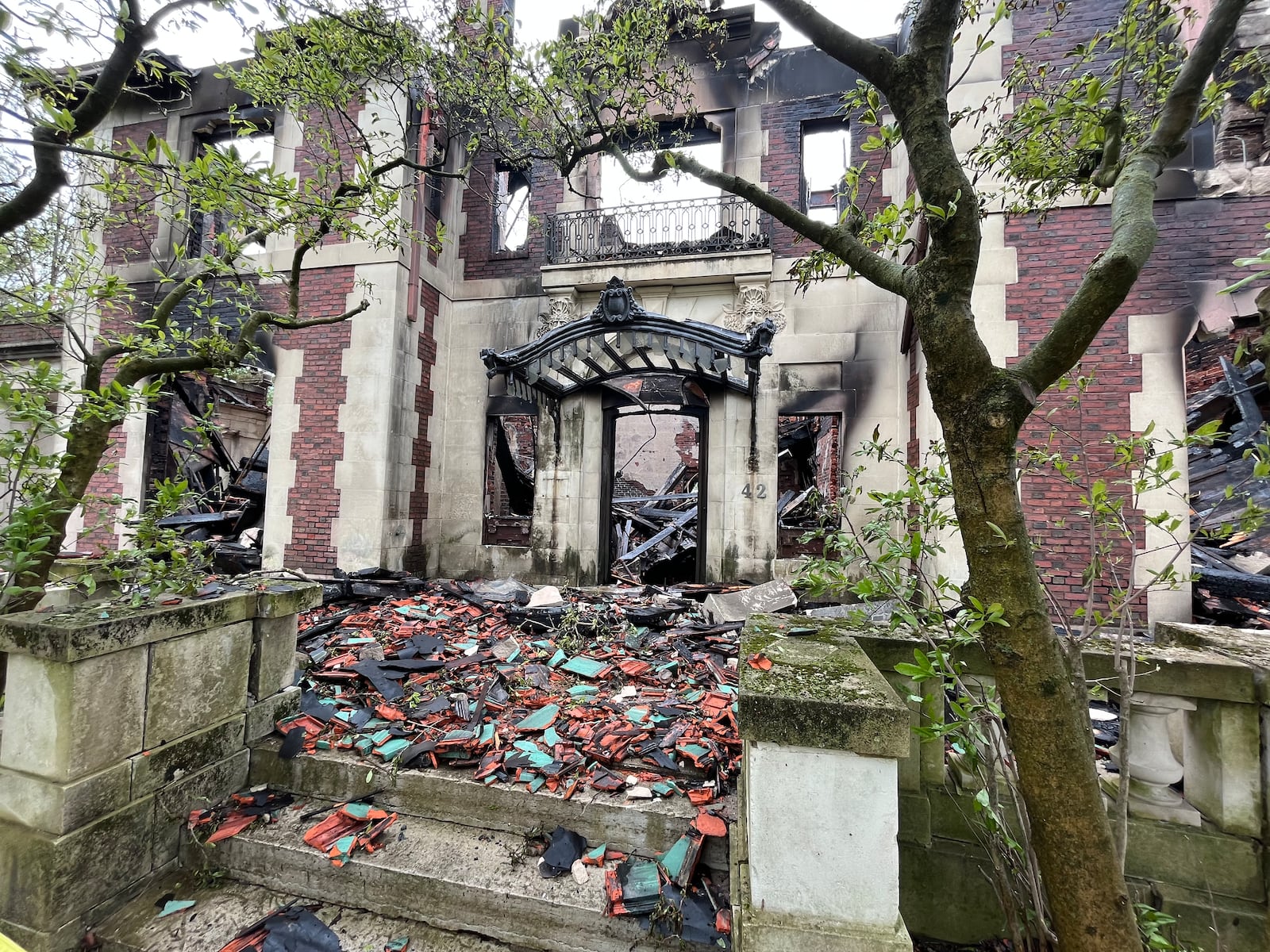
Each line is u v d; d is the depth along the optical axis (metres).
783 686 1.58
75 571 3.44
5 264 3.30
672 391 8.14
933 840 2.15
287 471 7.07
